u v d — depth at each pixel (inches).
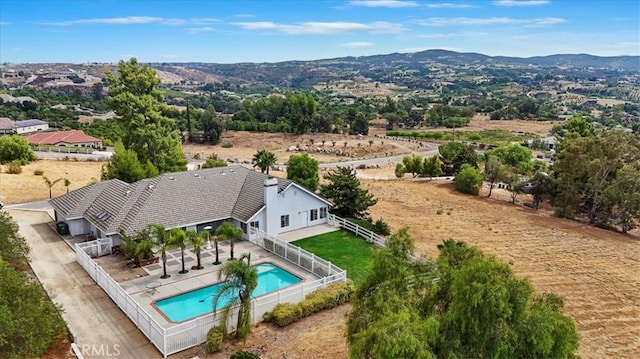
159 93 2287.2
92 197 1508.4
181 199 1428.4
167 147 2247.8
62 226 1444.4
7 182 2112.5
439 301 622.8
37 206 1781.5
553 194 2084.2
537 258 1439.5
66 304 1008.9
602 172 1920.5
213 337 837.2
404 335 525.3
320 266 1169.4
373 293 653.9
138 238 1222.9
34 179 2198.6
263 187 1520.7
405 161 2778.1
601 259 1456.7
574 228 1815.9
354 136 5068.9
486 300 545.6
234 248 1353.3
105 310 985.5
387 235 1530.5
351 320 666.2
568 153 1984.5
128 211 1343.5
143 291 1074.7
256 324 936.9
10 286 735.1
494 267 581.6
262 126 5315.0
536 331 556.1
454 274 609.9
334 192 1688.0
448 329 568.7
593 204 1955.0
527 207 2137.1
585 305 1120.8
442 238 1587.1
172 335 829.2
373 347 563.5
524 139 5280.5
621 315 1075.3
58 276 1149.1
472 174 2314.2
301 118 5177.2
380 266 669.3
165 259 1187.3
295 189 1509.6
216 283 1117.7
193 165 2952.8
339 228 1562.5
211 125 4746.6
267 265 1248.8
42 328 737.0
